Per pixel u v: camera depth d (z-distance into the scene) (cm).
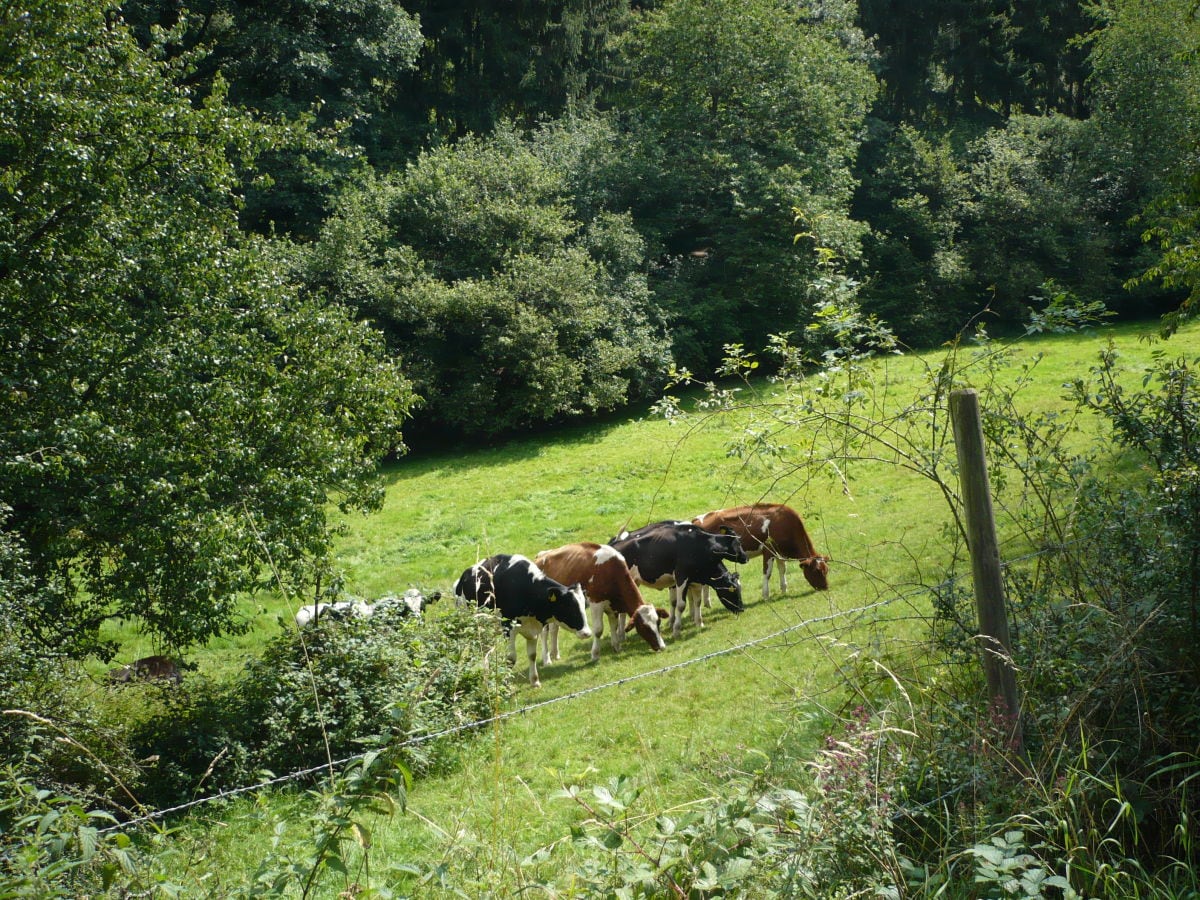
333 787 403
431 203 3553
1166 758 494
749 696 1007
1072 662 540
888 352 682
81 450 1236
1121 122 4675
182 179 1453
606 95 5256
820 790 427
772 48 4069
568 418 3641
